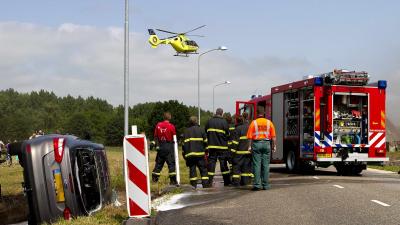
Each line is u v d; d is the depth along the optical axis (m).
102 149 10.17
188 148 13.40
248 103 23.61
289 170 19.12
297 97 18.58
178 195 11.71
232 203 9.95
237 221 7.92
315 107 17.41
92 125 160.25
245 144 13.73
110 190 10.38
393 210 8.69
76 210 8.49
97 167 9.51
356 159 17.56
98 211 8.91
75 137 9.41
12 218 10.49
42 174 8.45
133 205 7.55
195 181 13.45
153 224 7.68
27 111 192.50
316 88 17.39
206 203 10.08
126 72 15.06
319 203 9.56
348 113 17.69
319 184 12.88
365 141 17.78
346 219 7.88
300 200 10.05
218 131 13.70
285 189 12.02
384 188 11.91
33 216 8.61
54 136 8.84
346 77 17.27
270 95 21.31
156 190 12.92
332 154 17.44
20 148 8.69
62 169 8.46
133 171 7.56
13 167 26.52
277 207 9.23
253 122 12.30
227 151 13.85
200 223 7.77
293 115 18.88
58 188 8.44
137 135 7.54
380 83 17.84
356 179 15.08
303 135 18.14
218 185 14.33
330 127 17.38
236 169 13.73
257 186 12.16
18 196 12.76
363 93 17.69
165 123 13.96
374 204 9.35
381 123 17.86
